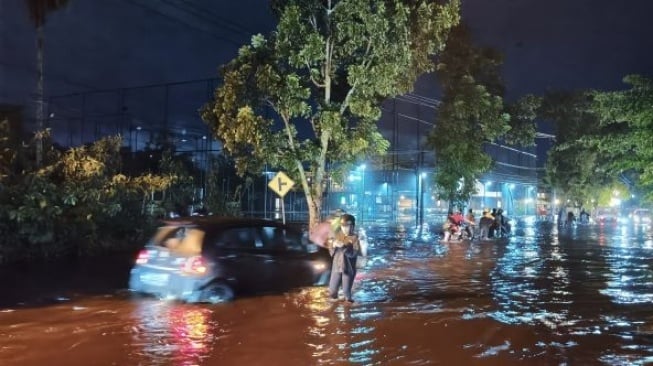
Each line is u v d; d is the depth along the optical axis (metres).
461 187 28.92
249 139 15.63
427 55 16.92
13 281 12.85
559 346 7.92
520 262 17.81
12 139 18.88
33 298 10.96
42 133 18.97
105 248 18.53
